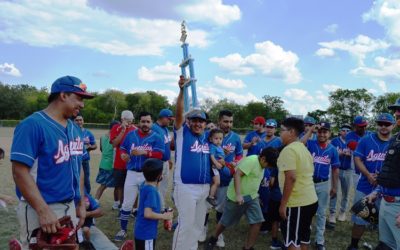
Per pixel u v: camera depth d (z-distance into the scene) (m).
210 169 4.84
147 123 5.78
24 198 2.56
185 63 4.25
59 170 2.73
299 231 4.11
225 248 5.44
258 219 5.05
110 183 7.01
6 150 16.97
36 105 66.38
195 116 4.39
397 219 3.74
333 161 6.18
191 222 4.45
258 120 7.00
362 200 4.47
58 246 2.50
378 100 66.31
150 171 4.09
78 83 2.79
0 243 5.06
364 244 5.67
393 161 3.91
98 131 43.09
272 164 4.88
